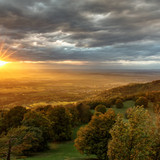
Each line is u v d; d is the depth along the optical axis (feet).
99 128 67.36
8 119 108.68
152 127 46.14
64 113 120.26
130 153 40.47
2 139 52.95
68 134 117.50
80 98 566.77
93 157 75.97
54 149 95.96
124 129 42.57
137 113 44.47
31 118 92.48
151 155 44.19
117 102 198.39
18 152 57.67
